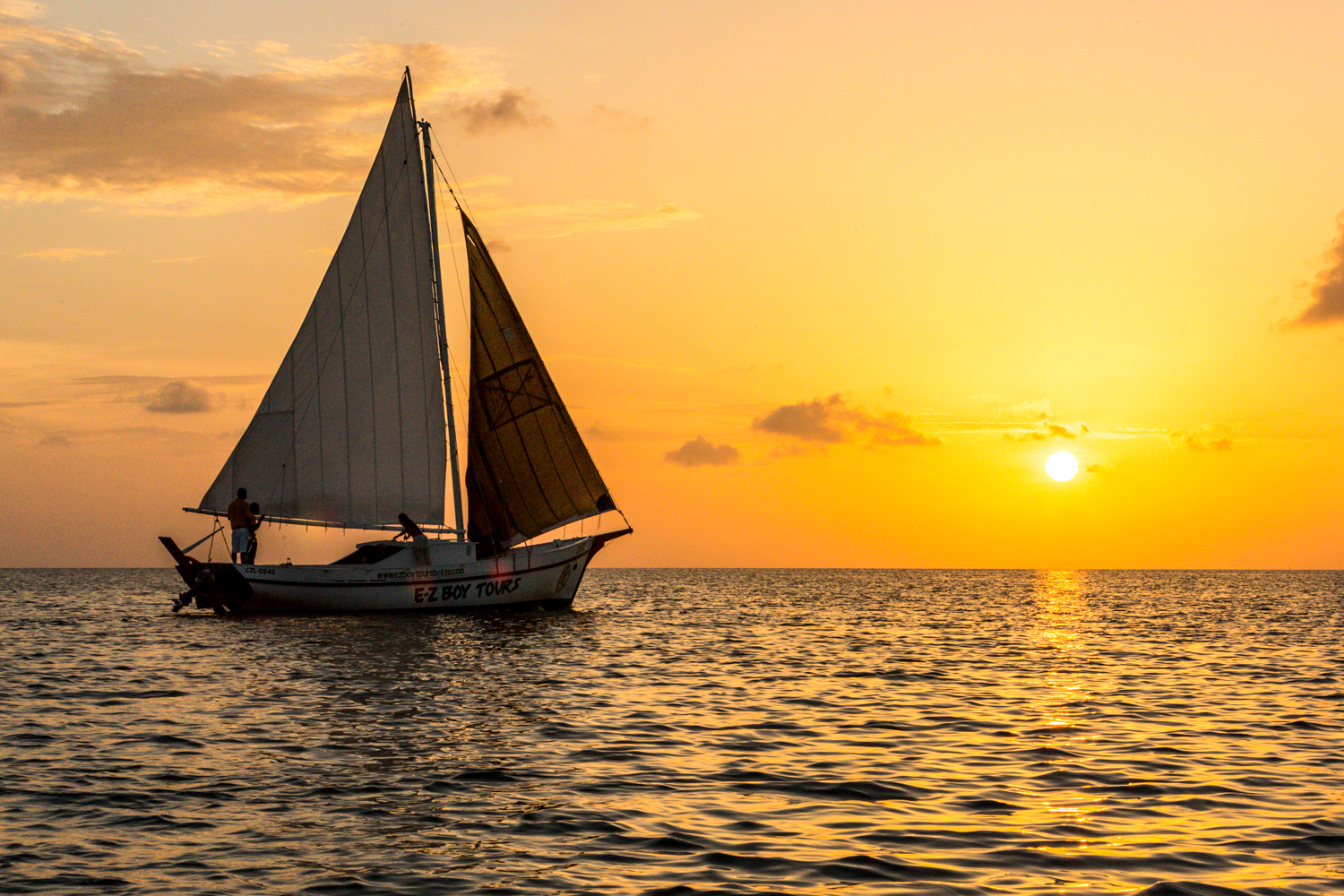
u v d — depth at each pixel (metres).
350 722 18.22
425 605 39.16
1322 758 15.69
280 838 11.37
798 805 12.84
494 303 40.66
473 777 14.17
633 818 12.20
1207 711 20.22
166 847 11.03
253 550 39.41
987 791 13.54
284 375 39.69
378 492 40.06
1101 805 12.90
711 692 22.41
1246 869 10.46
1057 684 24.17
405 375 40.03
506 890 9.81
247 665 26.02
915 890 9.84
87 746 16.06
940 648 33.28
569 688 22.62
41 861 10.54
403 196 39.97
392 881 10.04
